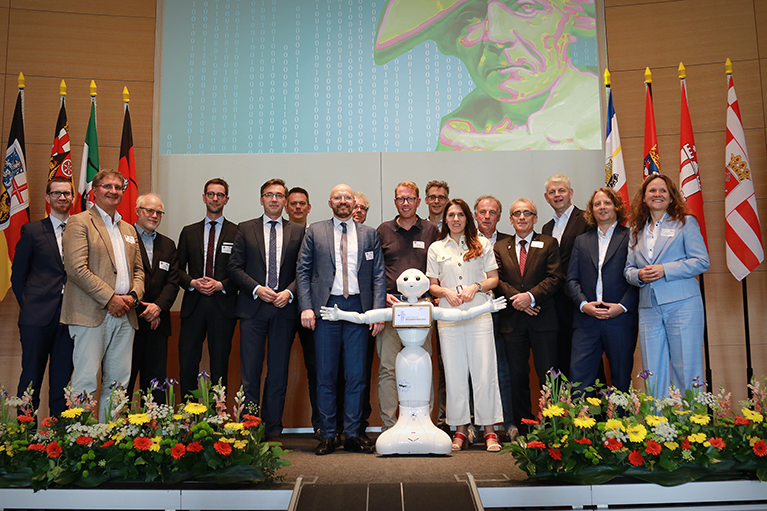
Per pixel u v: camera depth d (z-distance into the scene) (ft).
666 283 10.34
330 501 7.86
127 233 11.58
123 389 10.33
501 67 17.21
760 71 16.26
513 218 12.35
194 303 12.86
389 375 11.80
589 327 11.14
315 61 17.33
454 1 17.42
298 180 16.67
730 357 15.64
